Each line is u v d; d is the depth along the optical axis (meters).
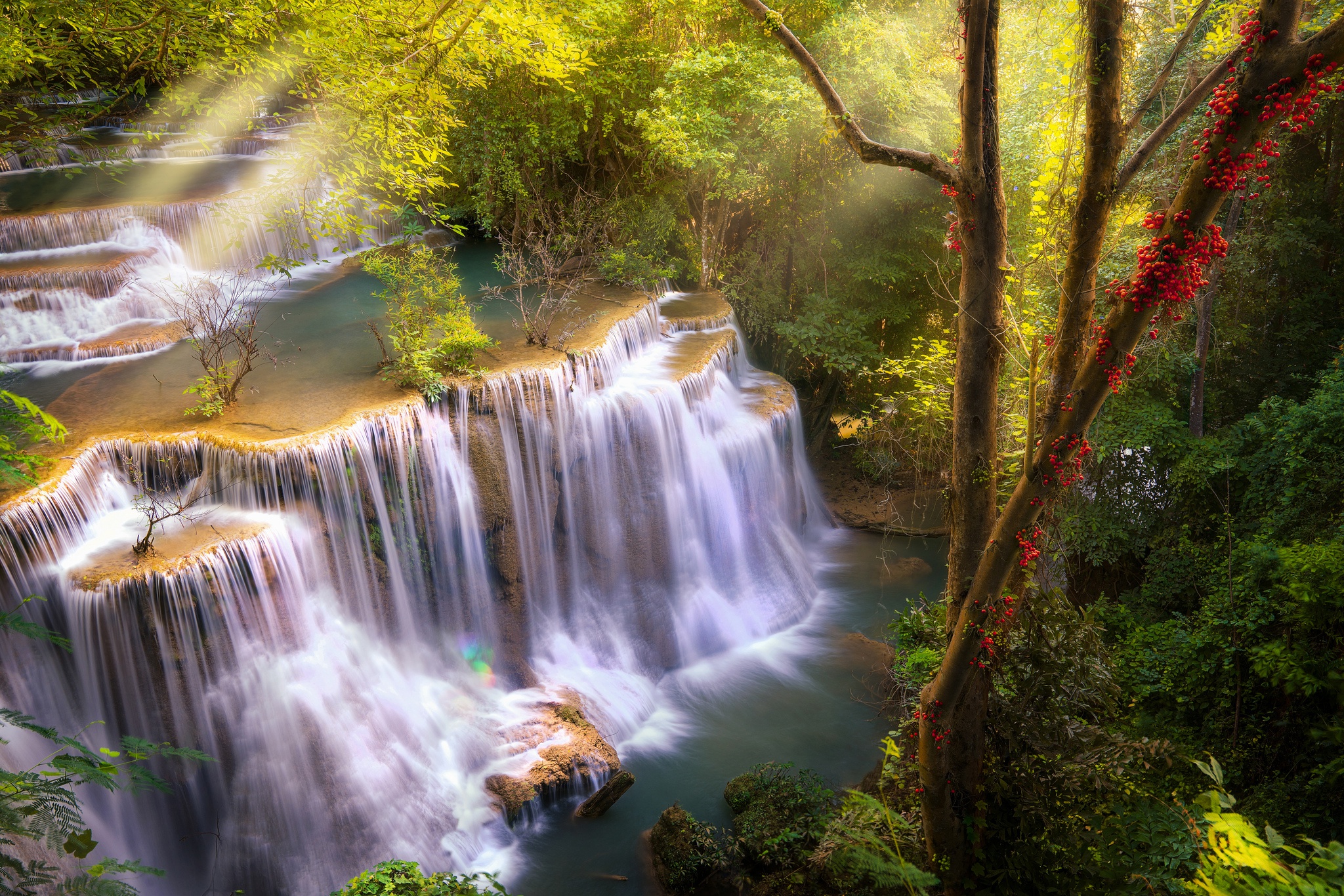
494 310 20.94
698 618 19.14
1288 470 17.09
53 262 20.19
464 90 23.77
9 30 9.59
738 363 23.12
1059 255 11.18
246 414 14.95
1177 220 7.87
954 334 23.86
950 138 23.30
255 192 22.88
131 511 13.63
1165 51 18.14
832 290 25.73
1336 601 12.28
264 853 12.69
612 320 19.88
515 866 13.52
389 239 26.28
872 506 25.14
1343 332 23.47
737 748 16.11
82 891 4.37
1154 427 20.45
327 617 14.05
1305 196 23.84
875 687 17.62
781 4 22.94
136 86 11.47
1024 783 10.11
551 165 25.03
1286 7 7.10
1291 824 11.53
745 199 25.83
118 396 15.92
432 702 15.05
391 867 11.16
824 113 21.77
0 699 11.38
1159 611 19.33
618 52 23.58
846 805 11.50
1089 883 9.77
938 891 10.80
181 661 12.21
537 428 16.75
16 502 11.84
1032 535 9.21
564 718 15.64
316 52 11.34
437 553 15.70
